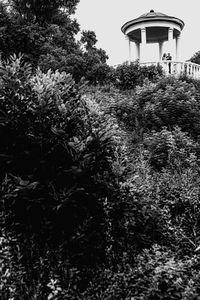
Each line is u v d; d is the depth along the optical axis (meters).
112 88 12.87
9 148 4.05
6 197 3.78
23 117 4.05
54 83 4.30
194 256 3.79
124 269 3.59
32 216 3.93
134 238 4.05
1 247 3.58
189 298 3.16
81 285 3.58
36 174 4.00
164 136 7.00
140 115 8.99
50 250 3.69
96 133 4.06
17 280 3.37
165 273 3.36
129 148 6.96
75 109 4.28
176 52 20.75
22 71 4.43
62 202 3.72
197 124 8.08
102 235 3.90
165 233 4.27
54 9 28.34
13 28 19.91
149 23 18.34
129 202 4.08
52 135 4.04
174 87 9.52
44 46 20.12
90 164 3.97
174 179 5.44
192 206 4.64
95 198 4.04
